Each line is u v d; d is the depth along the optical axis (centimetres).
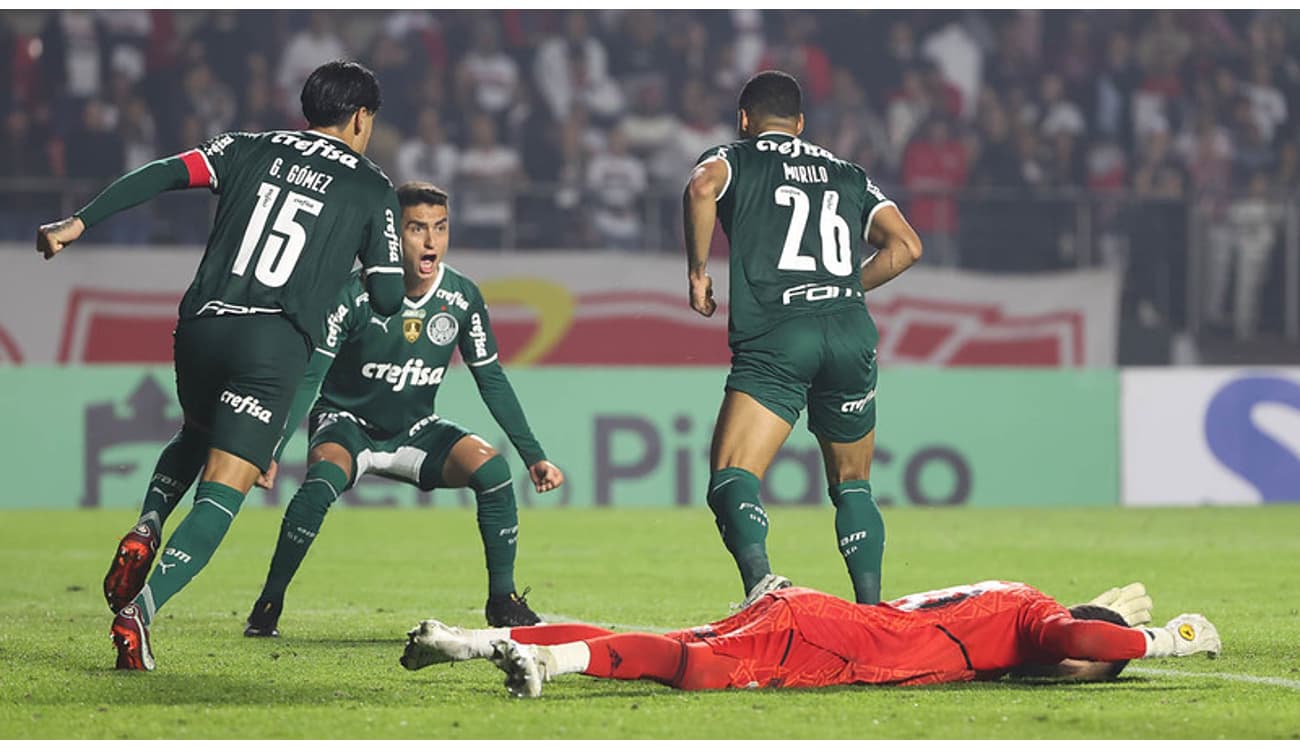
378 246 2047
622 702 1689
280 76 7462
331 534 4669
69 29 7112
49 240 1914
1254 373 6272
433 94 7481
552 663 1581
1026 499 6147
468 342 2555
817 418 2194
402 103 7462
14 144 6838
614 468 5888
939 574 3516
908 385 6075
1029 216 7056
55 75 7056
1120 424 6209
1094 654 1758
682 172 7694
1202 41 8081
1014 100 7844
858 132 7762
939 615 1784
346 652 2202
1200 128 7944
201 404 2031
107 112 7088
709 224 2119
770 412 2094
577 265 6256
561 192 6806
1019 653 1805
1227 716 1611
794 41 7962
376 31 7600
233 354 1961
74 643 2252
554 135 7531
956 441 6103
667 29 7869
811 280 2125
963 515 5575
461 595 3109
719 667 1702
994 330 6481
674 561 3838
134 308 6044
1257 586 3256
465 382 5775
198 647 2261
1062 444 6175
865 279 2247
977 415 6122
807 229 2142
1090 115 7950
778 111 2225
